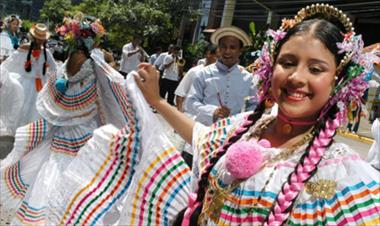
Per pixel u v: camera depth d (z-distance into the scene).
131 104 2.19
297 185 1.55
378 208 1.48
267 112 1.89
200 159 1.98
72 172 2.43
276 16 12.62
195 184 2.00
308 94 1.62
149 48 27.05
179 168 2.09
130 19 26.55
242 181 1.65
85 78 4.22
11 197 4.28
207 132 2.03
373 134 4.00
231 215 1.65
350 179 1.52
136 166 2.23
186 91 5.18
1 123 6.66
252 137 1.82
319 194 1.53
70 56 4.30
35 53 6.73
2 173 4.33
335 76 1.66
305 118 1.68
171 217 2.08
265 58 1.84
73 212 2.39
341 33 1.67
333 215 1.51
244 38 4.29
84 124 4.27
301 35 1.64
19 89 6.49
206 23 25.78
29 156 4.30
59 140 4.23
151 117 2.16
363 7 9.69
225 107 4.01
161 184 2.10
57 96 4.26
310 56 1.61
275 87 1.67
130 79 2.20
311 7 1.78
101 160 2.36
